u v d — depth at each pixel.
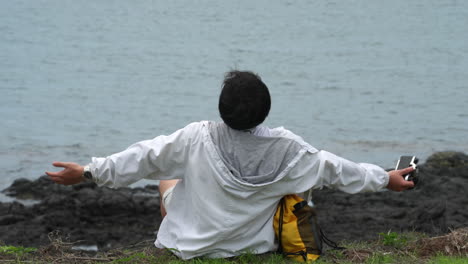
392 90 27.69
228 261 4.87
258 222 4.90
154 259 5.12
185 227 4.91
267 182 4.73
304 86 28.58
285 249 4.98
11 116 21.23
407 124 21.12
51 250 5.70
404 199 10.97
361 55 38.56
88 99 24.66
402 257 5.29
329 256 5.27
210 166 4.71
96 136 19.11
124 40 42.59
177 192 5.04
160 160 4.83
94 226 10.13
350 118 22.02
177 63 34.56
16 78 28.52
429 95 26.56
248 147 4.77
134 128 20.34
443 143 18.70
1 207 10.88
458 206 10.28
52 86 27.08
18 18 49.91
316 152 4.84
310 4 66.38
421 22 54.78
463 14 59.50
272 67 33.88
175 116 22.36
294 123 21.22
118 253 5.55
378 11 61.84
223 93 4.75
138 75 30.56
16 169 15.24
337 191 11.62
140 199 11.24
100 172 4.78
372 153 17.47
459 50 40.47
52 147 17.61
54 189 12.00
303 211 4.94
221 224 4.77
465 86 28.77
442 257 5.21
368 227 9.62
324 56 37.91
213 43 42.59
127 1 64.69
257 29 49.78
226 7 63.62
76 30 45.88
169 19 54.56
